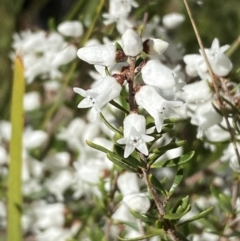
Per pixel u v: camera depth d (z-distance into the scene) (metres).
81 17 0.31
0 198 0.34
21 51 0.32
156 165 0.21
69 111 0.36
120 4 0.27
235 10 0.44
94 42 0.30
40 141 0.34
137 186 0.25
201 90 0.24
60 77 0.34
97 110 0.20
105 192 0.26
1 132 0.35
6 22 0.43
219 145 0.27
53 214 0.32
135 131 0.19
